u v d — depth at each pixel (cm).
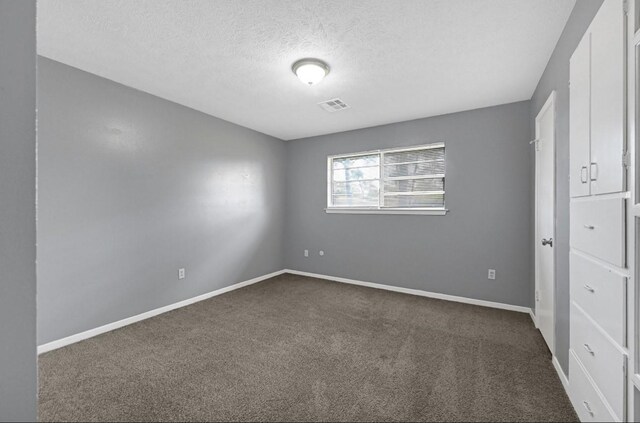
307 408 162
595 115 129
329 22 183
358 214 418
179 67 241
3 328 32
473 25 185
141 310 288
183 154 327
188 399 169
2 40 31
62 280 234
